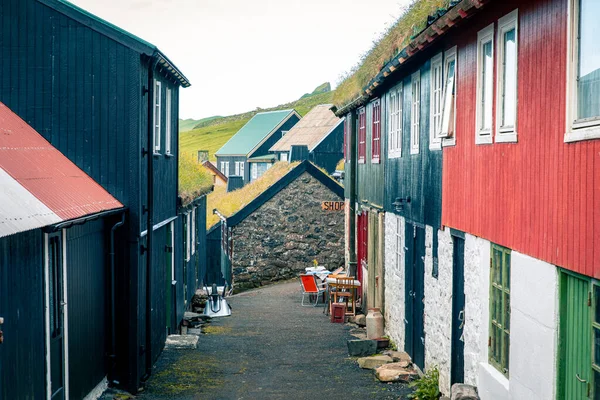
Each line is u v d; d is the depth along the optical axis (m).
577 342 6.24
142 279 12.30
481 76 9.09
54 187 9.45
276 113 66.50
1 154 9.13
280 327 18.47
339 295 19.94
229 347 15.64
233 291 27.27
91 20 11.59
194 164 24.17
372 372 13.06
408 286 13.81
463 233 9.91
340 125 47.31
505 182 8.06
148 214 12.71
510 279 7.87
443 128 10.65
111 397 11.15
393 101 15.51
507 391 7.84
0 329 6.90
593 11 5.91
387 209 16.23
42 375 8.41
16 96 11.66
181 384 12.27
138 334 11.84
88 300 10.59
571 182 6.23
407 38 13.44
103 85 11.70
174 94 16.62
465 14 8.52
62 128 11.69
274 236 27.75
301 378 12.65
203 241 26.69
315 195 27.89
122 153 11.72
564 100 6.39
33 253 8.15
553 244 6.62
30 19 11.63
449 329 10.56
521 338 7.43
